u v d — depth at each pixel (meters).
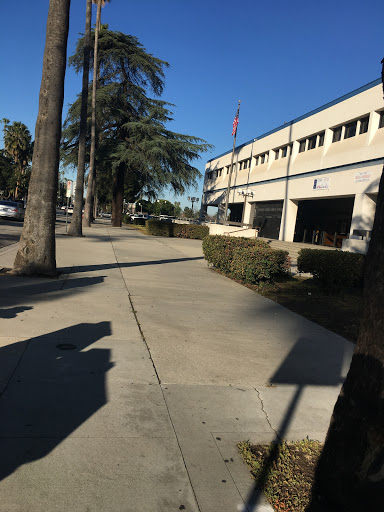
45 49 8.44
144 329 5.49
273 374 4.31
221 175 43.00
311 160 22.50
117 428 2.96
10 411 3.03
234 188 36.75
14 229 22.36
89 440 2.77
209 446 2.85
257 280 10.41
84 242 17.39
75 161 32.53
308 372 4.45
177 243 22.70
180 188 35.16
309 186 22.52
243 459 2.74
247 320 6.58
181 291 8.56
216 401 3.55
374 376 2.12
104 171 34.78
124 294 7.71
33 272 8.68
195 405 3.44
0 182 70.19
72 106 32.19
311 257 10.30
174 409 3.33
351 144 19.09
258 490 2.46
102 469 2.49
